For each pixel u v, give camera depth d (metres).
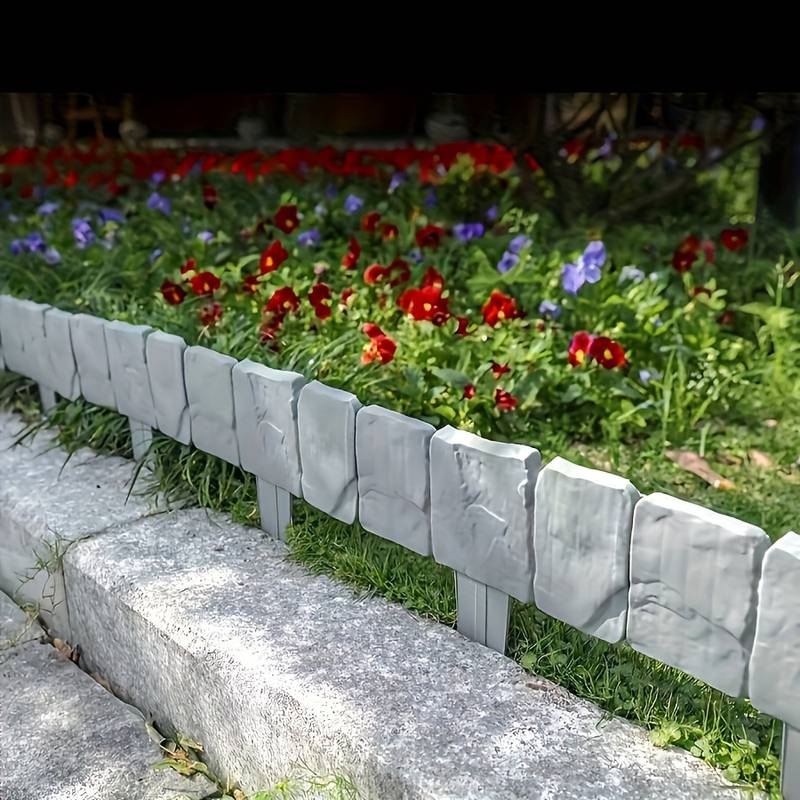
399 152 5.88
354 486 2.25
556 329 3.44
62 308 3.66
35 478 2.91
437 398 2.90
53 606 2.63
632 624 1.80
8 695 2.41
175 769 2.15
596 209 5.27
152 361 2.73
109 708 2.35
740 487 2.80
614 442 2.99
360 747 1.78
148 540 2.53
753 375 3.41
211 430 2.62
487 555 1.99
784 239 4.71
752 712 1.81
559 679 1.95
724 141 5.26
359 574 2.31
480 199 5.61
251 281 3.69
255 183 5.94
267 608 2.21
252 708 1.98
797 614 1.54
